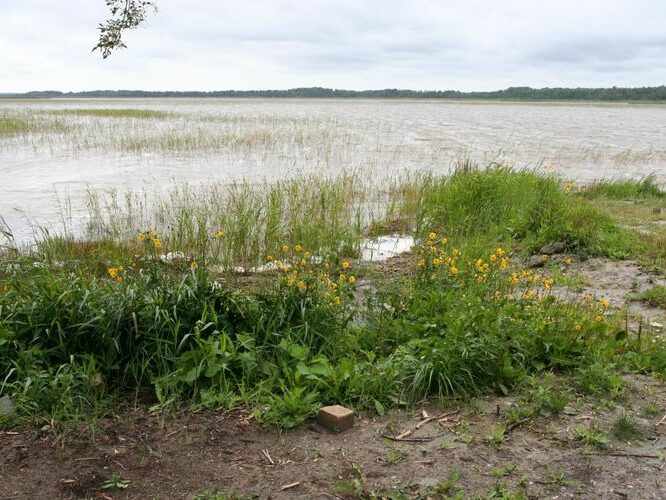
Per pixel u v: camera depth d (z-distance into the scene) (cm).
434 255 696
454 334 502
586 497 351
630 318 660
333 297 572
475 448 400
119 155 2123
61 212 1192
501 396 474
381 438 411
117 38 802
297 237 969
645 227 1101
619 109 11756
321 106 10956
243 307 533
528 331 535
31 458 380
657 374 508
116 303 496
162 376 467
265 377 478
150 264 574
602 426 428
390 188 1453
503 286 677
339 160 2078
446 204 1123
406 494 350
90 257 834
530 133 3825
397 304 603
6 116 4269
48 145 2398
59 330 474
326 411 424
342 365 471
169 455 388
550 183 1225
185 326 498
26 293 527
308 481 362
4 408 423
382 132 3475
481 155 2355
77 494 349
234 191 1362
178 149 2288
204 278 537
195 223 1074
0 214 1205
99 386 453
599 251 922
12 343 475
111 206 1256
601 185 1507
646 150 2733
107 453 388
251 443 403
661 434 421
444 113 7944
